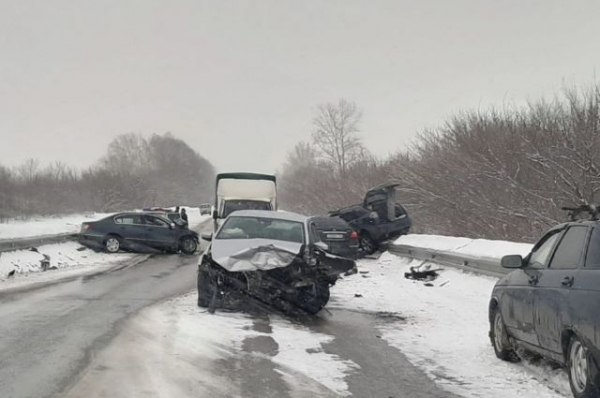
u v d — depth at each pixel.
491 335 8.18
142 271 17.83
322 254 11.31
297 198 69.88
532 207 20.38
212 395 6.03
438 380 6.83
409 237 21.80
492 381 6.79
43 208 51.22
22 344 7.97
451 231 25.30
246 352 7.91
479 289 13.41
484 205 23.06
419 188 27.72
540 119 22.41
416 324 10.25
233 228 12.52
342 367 7.31
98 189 65.62
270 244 11.41
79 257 21.41
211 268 10.99
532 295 6.76
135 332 8.88
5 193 50.41
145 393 6.02
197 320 9.97
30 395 5.88
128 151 117.12
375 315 11.12
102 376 6.57
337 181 52.31
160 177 116.38
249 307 11.08
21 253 18.64
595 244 5.96
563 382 6.59
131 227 23.48
